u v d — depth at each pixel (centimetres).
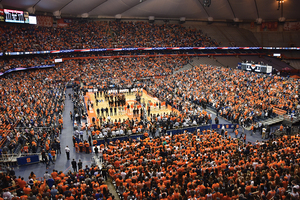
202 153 2373
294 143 2622
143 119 4175
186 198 1647
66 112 4681
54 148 2986
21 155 2853
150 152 2570
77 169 2642
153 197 1628
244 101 4622
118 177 2008
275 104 4462
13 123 3447
